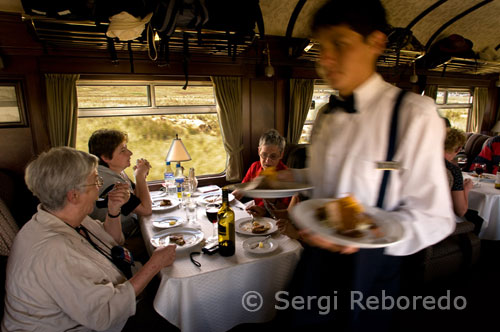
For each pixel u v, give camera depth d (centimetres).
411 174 66
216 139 405
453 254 226
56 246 107
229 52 313
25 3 224
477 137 513
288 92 425
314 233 65
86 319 107
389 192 69
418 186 65
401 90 71
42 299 104
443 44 466
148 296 201
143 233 201
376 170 69
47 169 110
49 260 104
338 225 67
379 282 80
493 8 446
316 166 90
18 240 111
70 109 314
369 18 63
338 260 84
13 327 104
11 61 290
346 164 74
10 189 275
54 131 313
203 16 266
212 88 389
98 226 158
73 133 320
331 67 71
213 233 185
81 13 233
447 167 212
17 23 285
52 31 250
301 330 106
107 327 111
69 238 114
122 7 223
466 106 610
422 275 217
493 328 205
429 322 211
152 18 256
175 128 375
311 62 423
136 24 232
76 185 114
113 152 216
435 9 418
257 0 302
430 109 65
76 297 105
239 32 296
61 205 115
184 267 143
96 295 107
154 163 371
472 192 299
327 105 93
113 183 207
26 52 293
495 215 291
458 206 213
